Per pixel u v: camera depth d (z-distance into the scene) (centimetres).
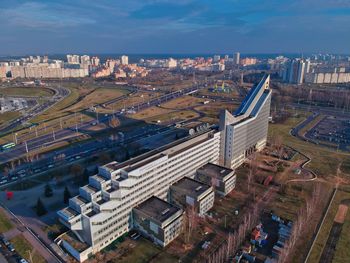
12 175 19688
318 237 13288
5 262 11594
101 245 12375
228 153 19888
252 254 12338
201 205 14738
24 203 16088
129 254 12206
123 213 13062
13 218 14612
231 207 15812
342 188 17938
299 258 11994
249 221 14075
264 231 13825
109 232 12588
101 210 12000
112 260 11850
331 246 12712
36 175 19650
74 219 11850
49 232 13425
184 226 13712
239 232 13038
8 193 16500
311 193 17188
